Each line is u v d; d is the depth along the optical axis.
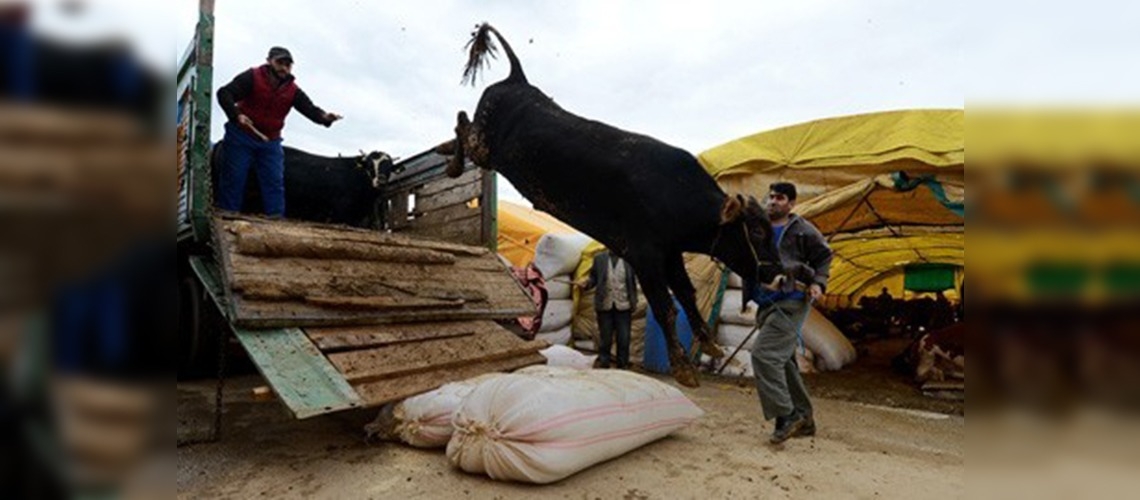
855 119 6.20
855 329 12.94
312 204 7.50
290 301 3.96
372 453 3.62
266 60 5.91
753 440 4.22
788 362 4.34
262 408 4.92
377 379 3.80
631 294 7.29
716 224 3.69
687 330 7.63
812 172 6.26
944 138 5.66
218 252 4.01
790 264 4.02
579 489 3.09
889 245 11.05
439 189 7.05
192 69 4.38
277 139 6.05
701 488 3.17
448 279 5.37
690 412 4.14
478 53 4.67
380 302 4.31
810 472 3.49
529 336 6.16
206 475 3.21
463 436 3.23
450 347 4.55
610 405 3.46
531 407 3.11
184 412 4.72
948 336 7.02
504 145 4.36
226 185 5.73
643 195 3.71
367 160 7.98
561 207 4.13
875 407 5.78
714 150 7.00
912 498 3.10
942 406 5.84
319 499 2.90
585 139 3.99
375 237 5.18
